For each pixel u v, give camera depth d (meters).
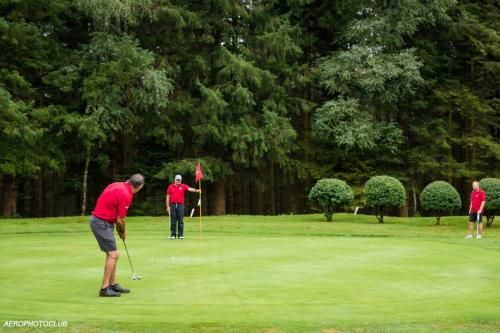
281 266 9.41
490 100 31.97
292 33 29.39
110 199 6.98
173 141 26.55
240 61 25.88
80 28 28.67
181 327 5.12
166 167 25.84
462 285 7.81
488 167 31.66
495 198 19.36
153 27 27.61
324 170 30.77
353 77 28.70
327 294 7.02
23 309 5.91
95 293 7.01
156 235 16.45
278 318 5.57
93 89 24.23
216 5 27.38
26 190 34.22
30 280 7.96
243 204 39.53
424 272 8.95
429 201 20.48
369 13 30.23
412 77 27.58
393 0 28.48
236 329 5.07
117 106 24.53
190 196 32.16
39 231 17.89
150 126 27.02
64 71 25.33
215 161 27.14
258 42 27.92
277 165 32.72
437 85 32.12
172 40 27.75
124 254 11.02
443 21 29.97
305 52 32.97
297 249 11.99
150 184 30.05
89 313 5.74
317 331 5.05
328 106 28.67
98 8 22.77
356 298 6.79
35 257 10.47
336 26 31.98
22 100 24.89
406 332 5.04
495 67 30.94
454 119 34.53
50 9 25.77
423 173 31.36
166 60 26.23
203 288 7.36
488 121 31.89
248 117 27.22
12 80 23.66
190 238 15.04
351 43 31.20
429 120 31.67
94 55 24.92
